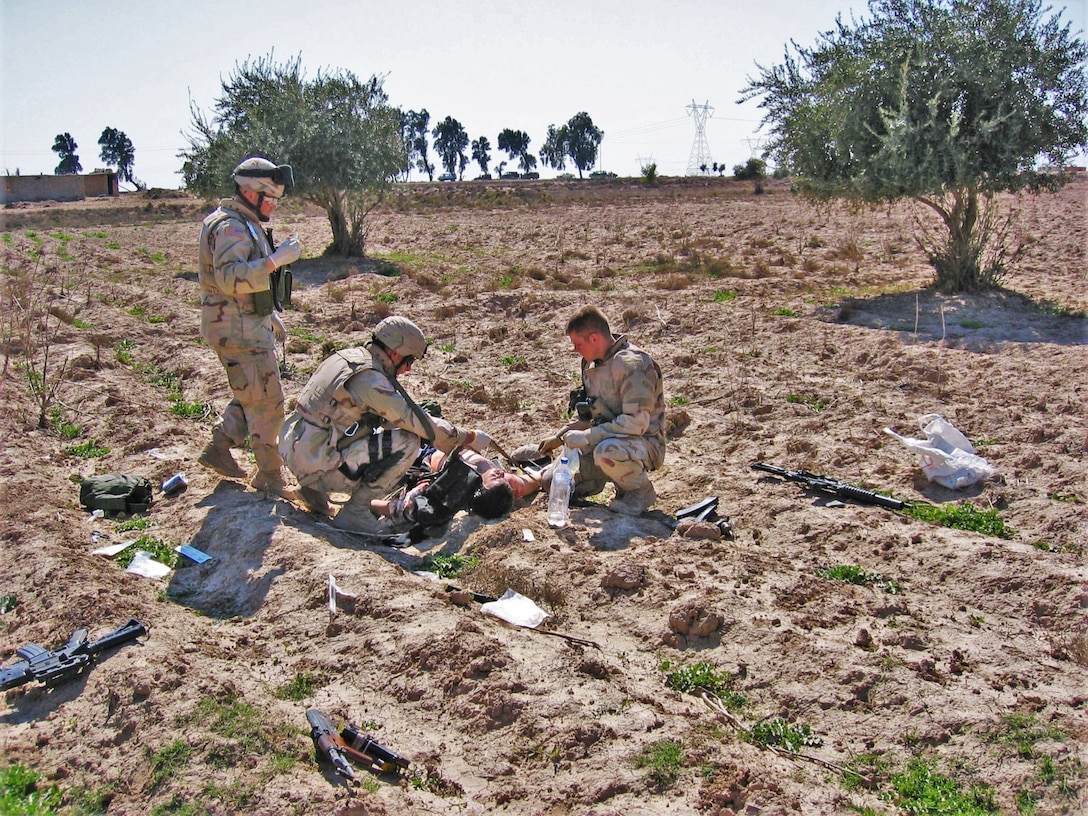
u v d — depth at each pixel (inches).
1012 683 200.8
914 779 172.6
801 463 342.6
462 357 512.7
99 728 178.5
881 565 261.1
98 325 569.9
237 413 295.4
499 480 280.8
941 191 592.4
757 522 289.7
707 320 565.6
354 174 916.0
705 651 212.4
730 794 163.8
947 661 208.2
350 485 278.7
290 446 278.2
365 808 154.6
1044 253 808.9
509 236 1205.1
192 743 170.1
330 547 253.9
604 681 196.1
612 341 289.0
